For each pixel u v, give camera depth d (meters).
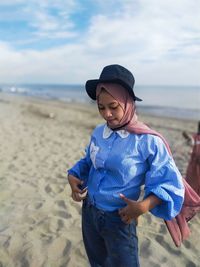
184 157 8.09
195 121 17.89
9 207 4.58
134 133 1.99
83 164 2.38
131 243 2.14
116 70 1.95
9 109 19.33
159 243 3.72
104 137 2.10
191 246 3.65
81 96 47.81
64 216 4.36
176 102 39.81
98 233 2.28
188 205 2.18
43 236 3.79
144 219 4.29
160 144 1.98
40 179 5.89
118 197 2.04
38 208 4.58
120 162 1.99
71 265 3.26
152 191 1.90
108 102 1.96
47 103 28.03
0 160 7.05
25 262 3.29
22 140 9.45
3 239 3.69
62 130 12.10
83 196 2.33
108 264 2.24
